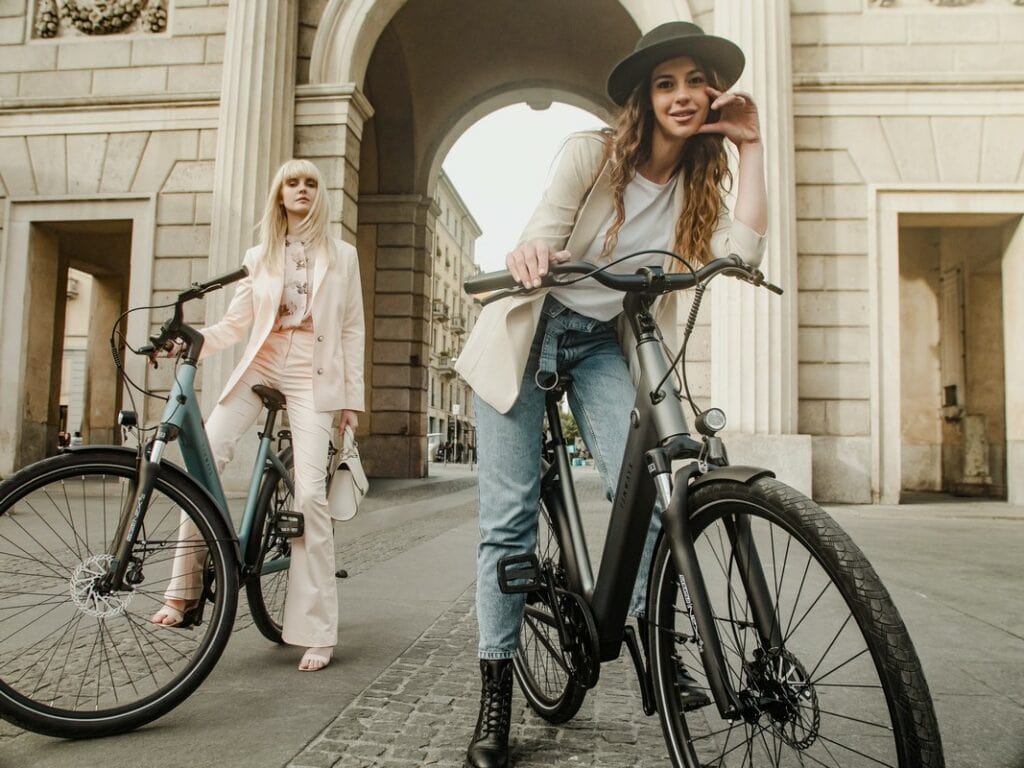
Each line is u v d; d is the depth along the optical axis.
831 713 1.18
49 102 10.05
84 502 2.06
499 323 1.89
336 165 9.75
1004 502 9.62
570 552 1.90
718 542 1.40
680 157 1.92
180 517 2.18
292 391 2.76
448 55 15.30
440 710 2.10
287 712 2.08
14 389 10.01
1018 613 3.32
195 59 10.02
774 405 8.59
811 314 9.10
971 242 11.12
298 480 2.62
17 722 1.82
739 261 1.63
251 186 9.43
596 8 14.36
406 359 15.34
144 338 9.67
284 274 2.81
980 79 9.11
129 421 2.19
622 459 1.72
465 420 59.69
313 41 10.05
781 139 8.91
